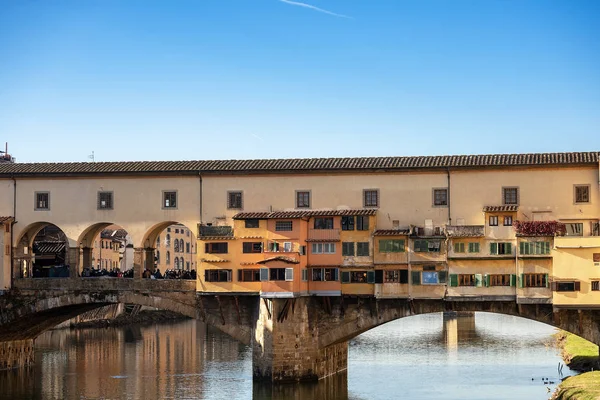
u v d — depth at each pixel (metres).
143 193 77.69
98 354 96.81
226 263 74.38
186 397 70.69
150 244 80.44
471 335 115.31
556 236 68.62
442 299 71.19
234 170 75.38
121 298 77.81
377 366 86.62
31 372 84.19
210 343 107.56
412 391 72.31
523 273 69.38
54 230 114.19
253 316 74.50
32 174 79.31
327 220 73.38
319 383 74.50
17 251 80.19
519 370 83.12
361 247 72.69
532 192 70.81
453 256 70.94
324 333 74.50
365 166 73.38
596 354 87.00
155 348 102.31
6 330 82.19
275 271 71.69
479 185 71.75
